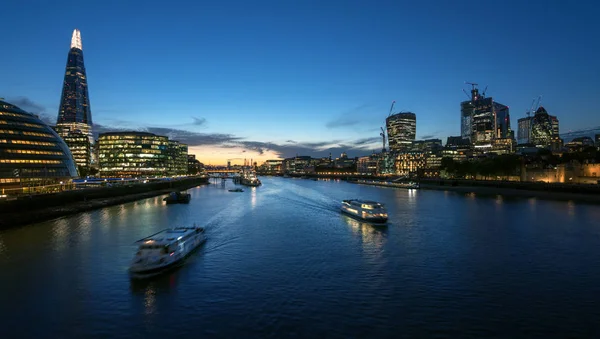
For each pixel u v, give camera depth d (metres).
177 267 49.94
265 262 52.25
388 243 64.25
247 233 73.75
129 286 42.75
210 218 95.44
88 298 39.28
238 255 56.12
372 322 33.12
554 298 38.62
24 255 56.09
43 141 133.38
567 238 67.94
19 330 32.34
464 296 39.12
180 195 138.62
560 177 192.75
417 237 69.50
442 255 55.84
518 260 52.97
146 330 32.19
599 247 60.78
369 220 85.62
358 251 58.50
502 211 108.69
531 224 83.88
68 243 64.44
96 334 31.58
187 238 56.69
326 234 72.69
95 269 49.12
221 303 37.69
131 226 82.50
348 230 77.19
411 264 51.03
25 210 93.00
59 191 122.12
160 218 95.25
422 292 40.28
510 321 33.31
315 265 50.69
